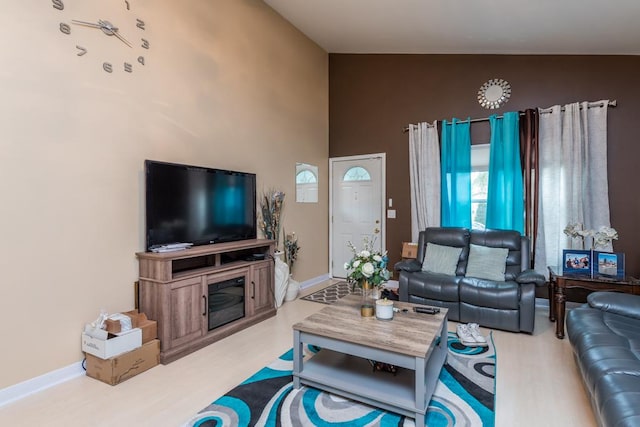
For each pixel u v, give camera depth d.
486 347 2.79
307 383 2.16
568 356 2.64
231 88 3.66
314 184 5.18
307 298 4.34
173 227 2.88
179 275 2.72
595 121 3.74
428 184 4.64
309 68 5.01
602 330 2.02
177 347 2.63
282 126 4.46
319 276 5.29
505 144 4.13
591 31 3.29
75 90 2.36
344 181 5.42
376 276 2.29
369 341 1.92
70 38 2.33
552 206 3.90
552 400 2.04
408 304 2.66
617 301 2.34
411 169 4.77
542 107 4.07
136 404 2.01
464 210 4.41
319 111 5.27
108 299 2.56
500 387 2.19
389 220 5.05
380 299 2.37
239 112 3.77
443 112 4.65
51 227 2.24
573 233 3.43
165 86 2.97
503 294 3.09
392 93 5.02
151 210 2.71
